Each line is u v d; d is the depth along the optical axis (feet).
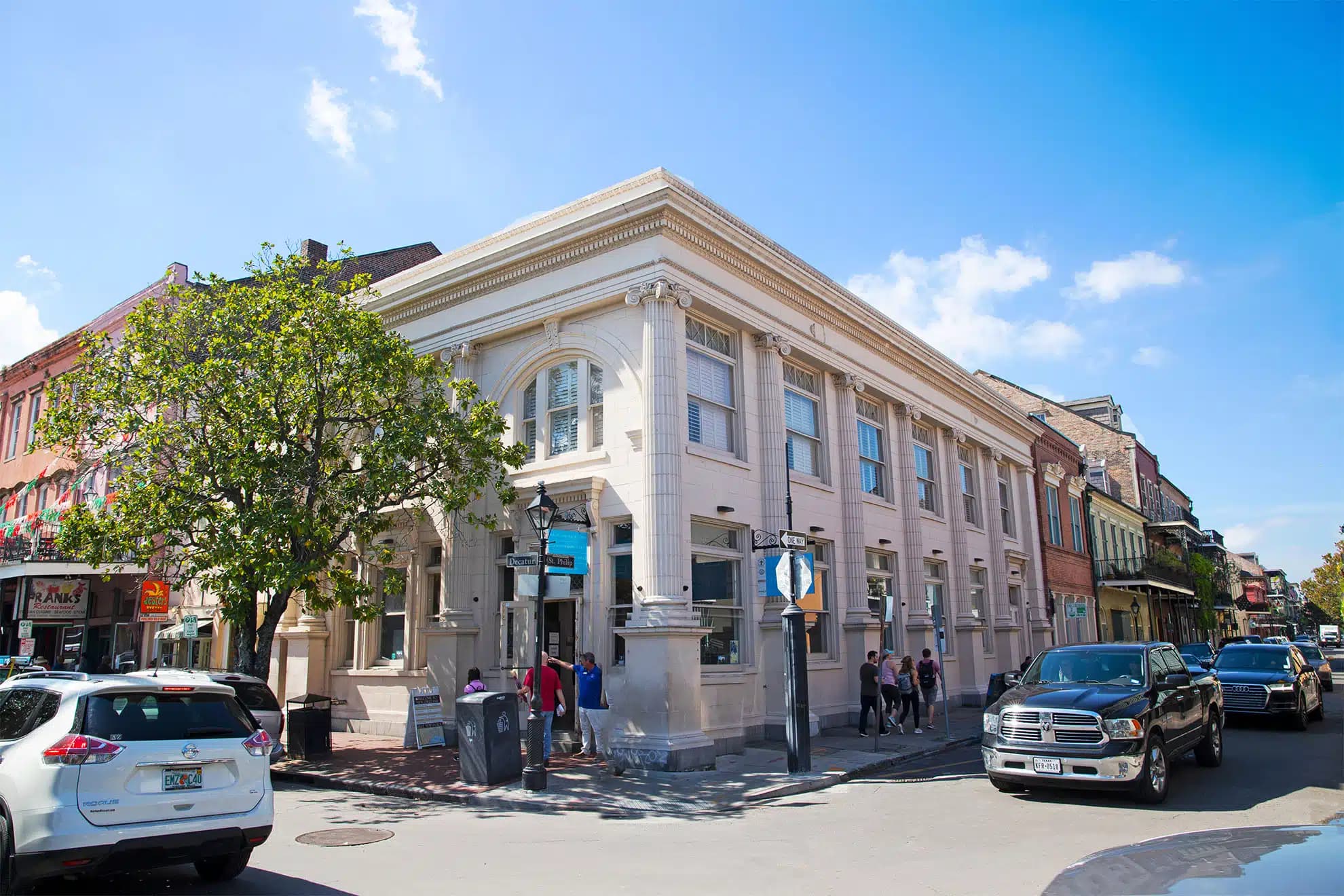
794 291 62.80
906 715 60.29
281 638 67.92
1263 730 59.06
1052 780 34.42
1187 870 11.14
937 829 30.96
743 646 55.31
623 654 51.21
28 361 103.71
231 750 24.07
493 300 60.64
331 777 43.68
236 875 24.70
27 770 21.77
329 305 50.19
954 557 83.41
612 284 53.88
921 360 79.41
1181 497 199.41
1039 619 99.45
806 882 24.35
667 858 27.50
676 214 52.31
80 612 90.38
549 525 43.27
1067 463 119.75
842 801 37.55
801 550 47.91
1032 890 22.94
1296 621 407.23
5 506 101.45
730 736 51.13
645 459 50.24
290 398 49.34
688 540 50.96
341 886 24.06
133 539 48.32
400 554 63.26
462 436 50.52
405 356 51.19
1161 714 35.99
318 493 49.19
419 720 53.88
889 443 75.56
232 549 45.01
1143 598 146.61
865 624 64.03
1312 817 30.89
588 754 48.98
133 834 21.68
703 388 56.13
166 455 51.06
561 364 58.13
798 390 65.05
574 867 26.32
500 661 56.34
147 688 23.63
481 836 31.12
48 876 21.15
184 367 48.39
